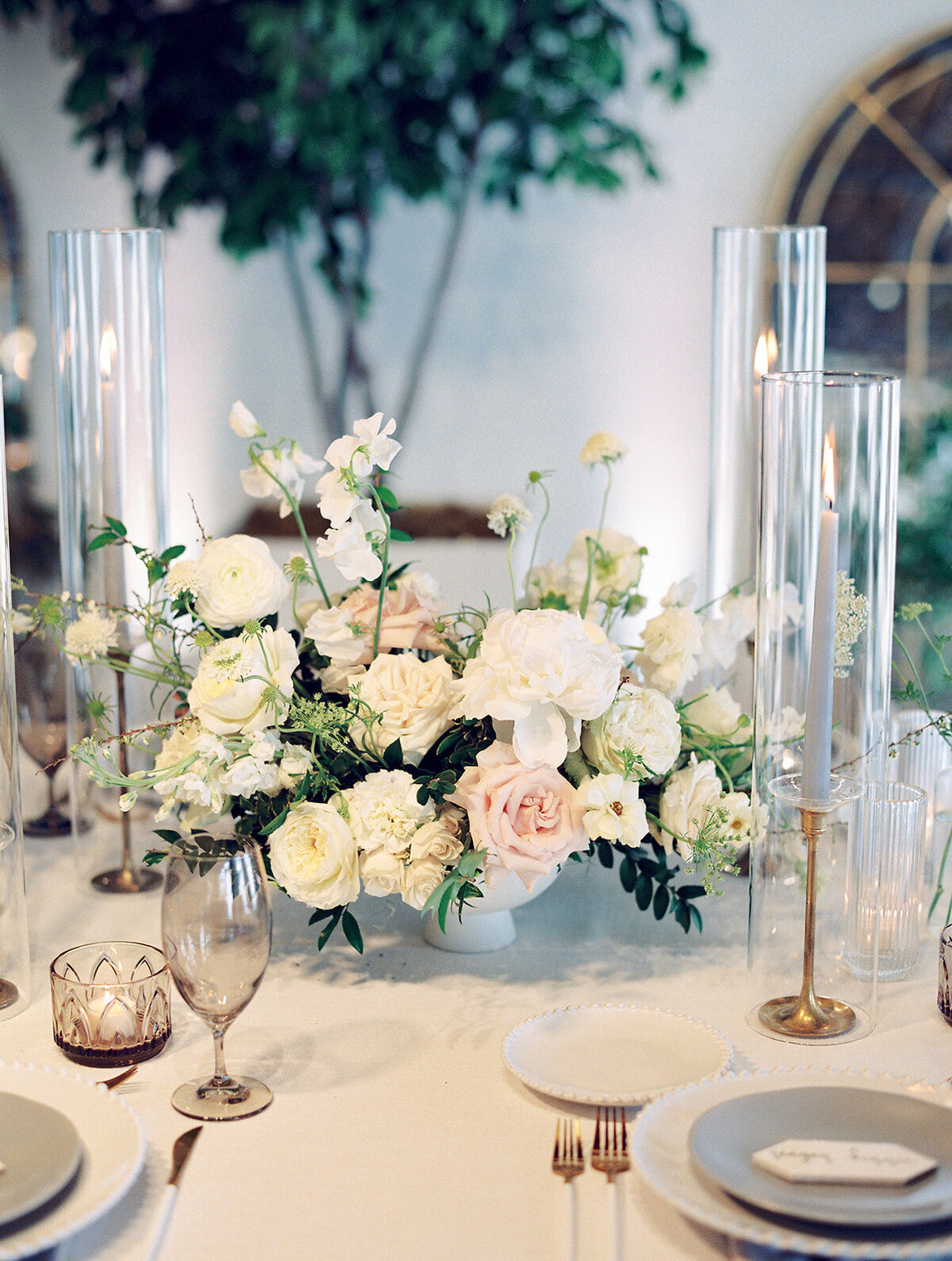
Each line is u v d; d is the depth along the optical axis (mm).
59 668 1421
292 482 1146
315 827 1020
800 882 995
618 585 1270
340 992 1063
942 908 1176
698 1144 724
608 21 3711
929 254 3764
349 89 3768
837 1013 998
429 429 3936
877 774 1013
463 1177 798
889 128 3709
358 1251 728
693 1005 1042
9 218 3865
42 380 3881
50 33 3818
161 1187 782
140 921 1215
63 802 1463
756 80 3746
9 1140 740
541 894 1290
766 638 993
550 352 3891
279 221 3854
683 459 3906
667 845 1106
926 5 3674
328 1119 864
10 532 3844
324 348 3934
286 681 1026
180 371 3941
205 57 3805
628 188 3811
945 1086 826
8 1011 1017
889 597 999
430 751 1069
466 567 3920
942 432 3816
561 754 974
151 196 3898
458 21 3703
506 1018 1018
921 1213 658
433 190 3828
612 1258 701
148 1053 938
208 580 1088
